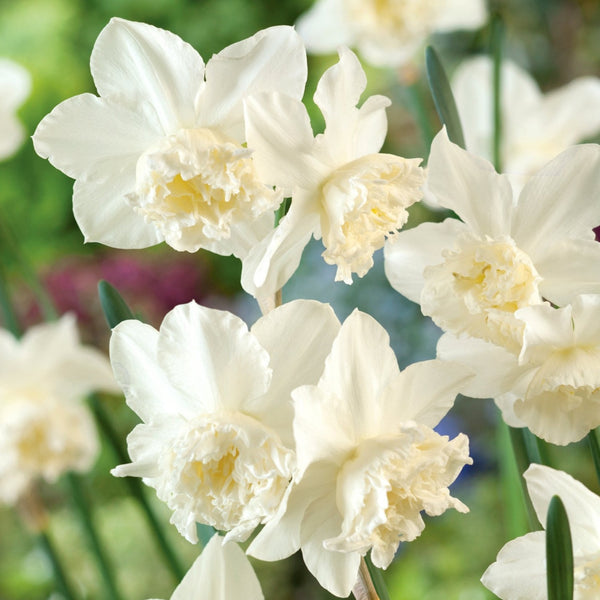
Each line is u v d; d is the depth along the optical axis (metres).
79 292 2.27
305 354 0.58
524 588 0.62
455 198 0.61
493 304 0.59
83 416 1.03
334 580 0.58
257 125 0.58
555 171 0.61
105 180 0.61
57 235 2.98
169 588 1.70
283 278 0.60
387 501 0.56
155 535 0.79
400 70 1.21
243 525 0.56
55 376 1.02
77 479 0.89
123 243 0.62
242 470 0.56
